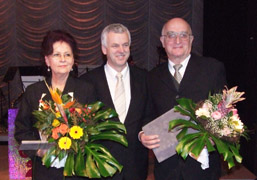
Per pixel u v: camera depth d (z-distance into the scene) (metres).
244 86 4.23
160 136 2.23
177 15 8.42
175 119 2.14
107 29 2.49
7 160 4.05
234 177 3.43
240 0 4.47
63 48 2.21
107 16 8.39
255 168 3.84
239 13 4.50
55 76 2.28
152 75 2.58
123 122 2.48
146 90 2.59
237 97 2.09
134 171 2.50
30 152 2.10
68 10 8.36
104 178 2.37
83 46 8.38
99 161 1.93
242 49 4.34
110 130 2.24
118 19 8.41
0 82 8.19
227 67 4.99
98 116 2.06
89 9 8.37
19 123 2.23
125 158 2.47
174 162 2.39
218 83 2.43
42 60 2.43
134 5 8.39
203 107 2.09
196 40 8.46
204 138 2.01
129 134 2.48
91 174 1.90
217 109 2.09
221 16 5.51
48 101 2.19
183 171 2.35
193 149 1.95
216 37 5.83
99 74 2.57
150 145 2.25
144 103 2.55
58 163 2.07
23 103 2.25
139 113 2.52
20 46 8.39
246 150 4.10
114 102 2.51
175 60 2.50
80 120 1.97
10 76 4.60
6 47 8.37
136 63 8.45
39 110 2.08
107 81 2.55
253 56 3.99
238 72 4.47
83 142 1.96
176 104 2.41
